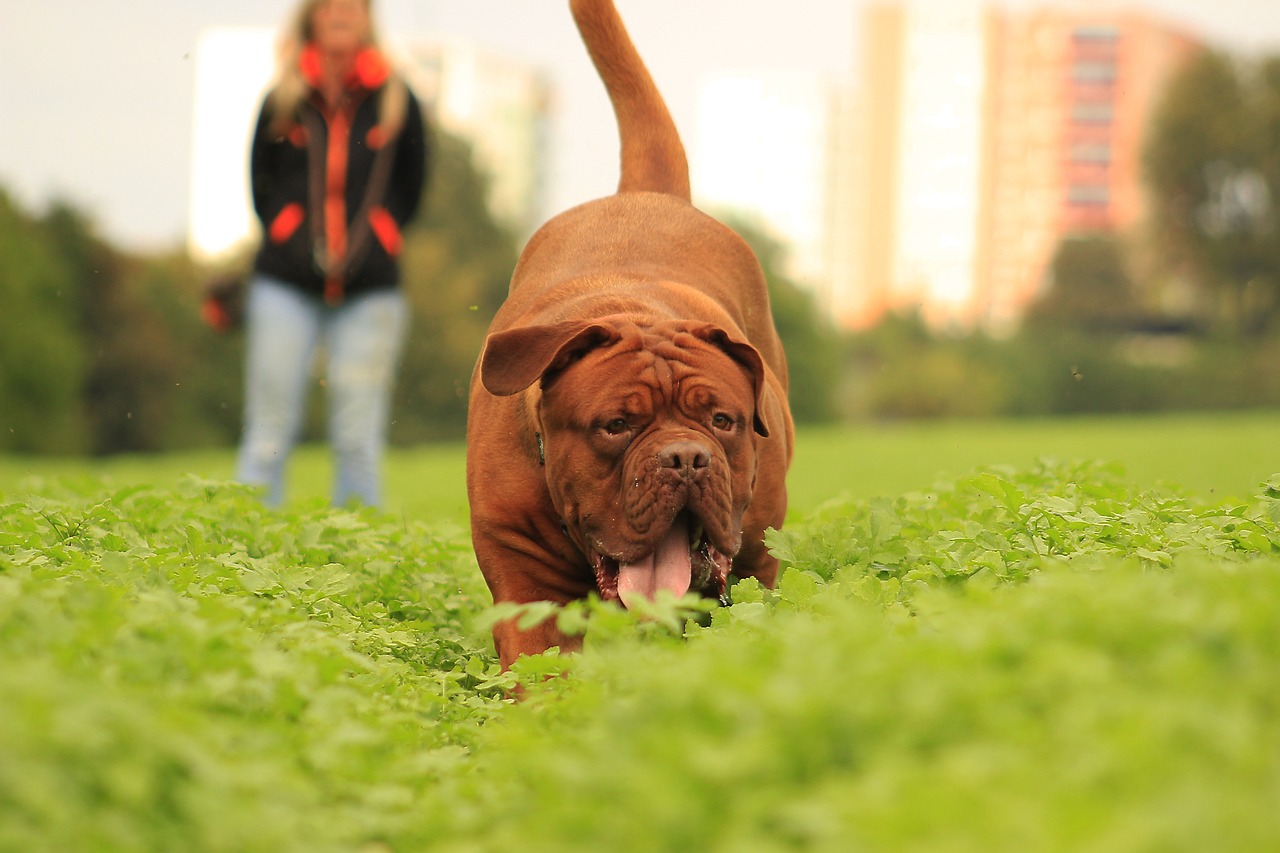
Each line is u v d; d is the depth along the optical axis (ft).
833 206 372.79
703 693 8.77
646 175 22.41
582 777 8.37
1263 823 6.57
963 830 6.71
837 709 8.24
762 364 16.17
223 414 171.12
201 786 8.21
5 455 153.48
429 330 157.17
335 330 32.27
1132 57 355.97
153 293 167.84
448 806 9.64
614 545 15.33
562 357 15.92
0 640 10.62
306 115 31.42
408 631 16.40
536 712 11.37
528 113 320.50
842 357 223.10
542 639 16.16
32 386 155.43
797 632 11.09
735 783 7.74
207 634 10.94
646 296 17.90
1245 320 247.91
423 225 178.70
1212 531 16.61
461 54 313.73
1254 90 250.78
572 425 15.67
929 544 16.87
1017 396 219.00
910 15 361.10
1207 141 246.68
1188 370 222.69
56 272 161.17
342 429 32.40
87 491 23.93
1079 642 9.37
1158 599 10.18
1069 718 7.82
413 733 11.65
